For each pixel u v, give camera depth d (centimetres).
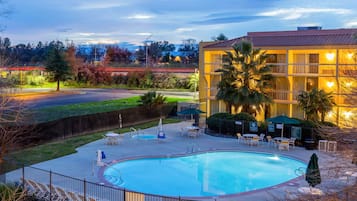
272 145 2970
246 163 2575
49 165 2320
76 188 1877
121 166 2444
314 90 3103
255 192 1862
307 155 2645
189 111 3597
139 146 2914
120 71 8700
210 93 4072
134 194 1636
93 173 2167
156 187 2061
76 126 3288
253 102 3347
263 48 3666
